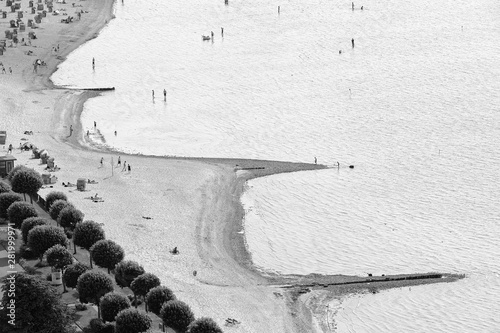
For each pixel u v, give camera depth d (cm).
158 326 17325
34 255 19638
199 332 16425
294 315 18162
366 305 18438
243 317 17988
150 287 17850
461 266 19825
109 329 17025
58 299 16362
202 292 18850
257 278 19612
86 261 19588
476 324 17638
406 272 19700
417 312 18112
